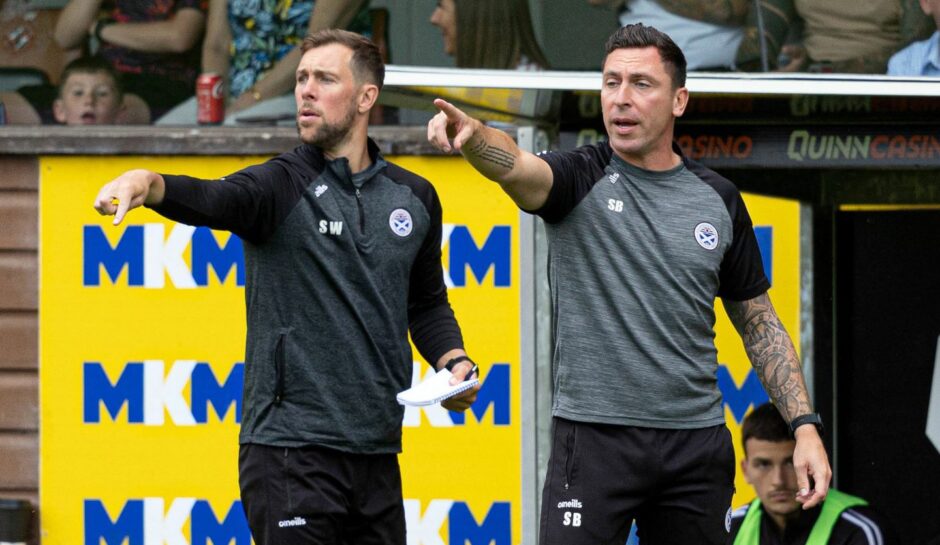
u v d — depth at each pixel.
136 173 11.51
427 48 19.00
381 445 13.49
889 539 17.41
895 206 19.14
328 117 13.23
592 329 12.72
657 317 12.65
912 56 17.83
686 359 12.75
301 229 13.03
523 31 18.47
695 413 12.83
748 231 13.32
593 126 18.98
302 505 13.07
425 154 19.11
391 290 13.45
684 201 12.85
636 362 12.66
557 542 12.77
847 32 17.94
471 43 18.72
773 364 13.43
